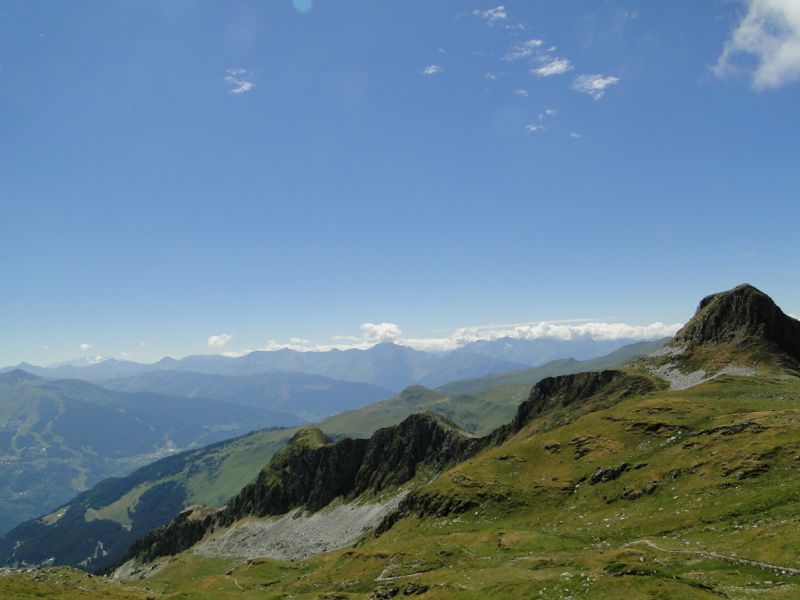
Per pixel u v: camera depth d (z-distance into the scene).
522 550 95.31
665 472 109.00
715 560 64.62
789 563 58.34
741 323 192.88
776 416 112.44
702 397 150.75
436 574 84.00
